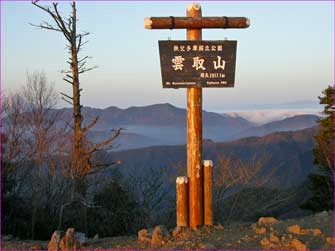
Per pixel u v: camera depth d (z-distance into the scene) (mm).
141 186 16219
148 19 8422
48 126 14383
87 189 15188
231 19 8594
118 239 9133
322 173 26859
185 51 8625
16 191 13477
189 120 8852
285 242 7355
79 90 15547
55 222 13664
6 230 12188
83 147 14867
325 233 7781
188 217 8898
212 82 8703
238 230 8578
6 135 13258
